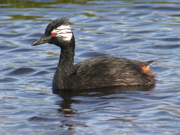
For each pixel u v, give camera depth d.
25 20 23.56
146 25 22.52
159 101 12.42
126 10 25.34
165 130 10.29
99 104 12.27
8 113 11.72
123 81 14.00
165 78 14.86
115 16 24.14
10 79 15.23
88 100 12.68
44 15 24.36
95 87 13.95
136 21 23.25
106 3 27.17
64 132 10.36
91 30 21.92
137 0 27.72
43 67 16.78
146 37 20.64
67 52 14.28
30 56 18.45
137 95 13.05
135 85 14.05
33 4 27.08
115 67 14.23
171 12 24.70
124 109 11.77
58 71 14.34
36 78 15.36
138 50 18.86
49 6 26.45
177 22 22.80
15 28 22.34
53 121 11.06
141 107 11.93
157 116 11.20
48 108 12.05
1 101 12.73
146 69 14.66
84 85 13.94
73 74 14.23
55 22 14.23
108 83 13.98
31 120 11.18
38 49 19.58
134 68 14.31
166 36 20.61
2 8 26.08
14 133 10.34
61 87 14.05
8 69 16.48
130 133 10.16
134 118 11.09
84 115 11.40
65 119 11.17
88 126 10.66
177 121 10.82
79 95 13.23
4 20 23.66
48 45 20.41
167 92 13.27
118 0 27.92
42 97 13.13
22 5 26.86
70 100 12.75
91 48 19.27
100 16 24.12
